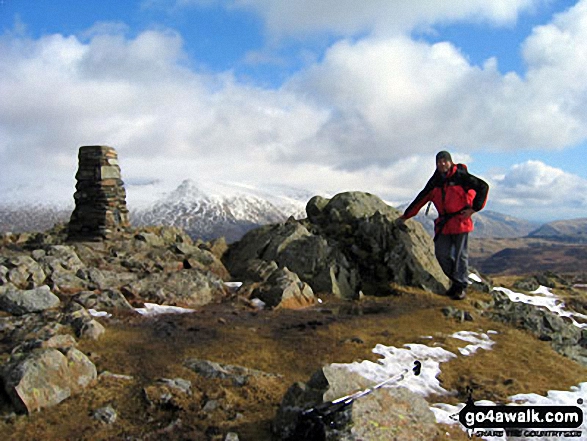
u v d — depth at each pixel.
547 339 14.42
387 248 20.80
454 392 9.33
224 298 16.67
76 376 8.14
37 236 20.58
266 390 8.47
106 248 19.19
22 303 12.40
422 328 13.74
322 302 17.27
